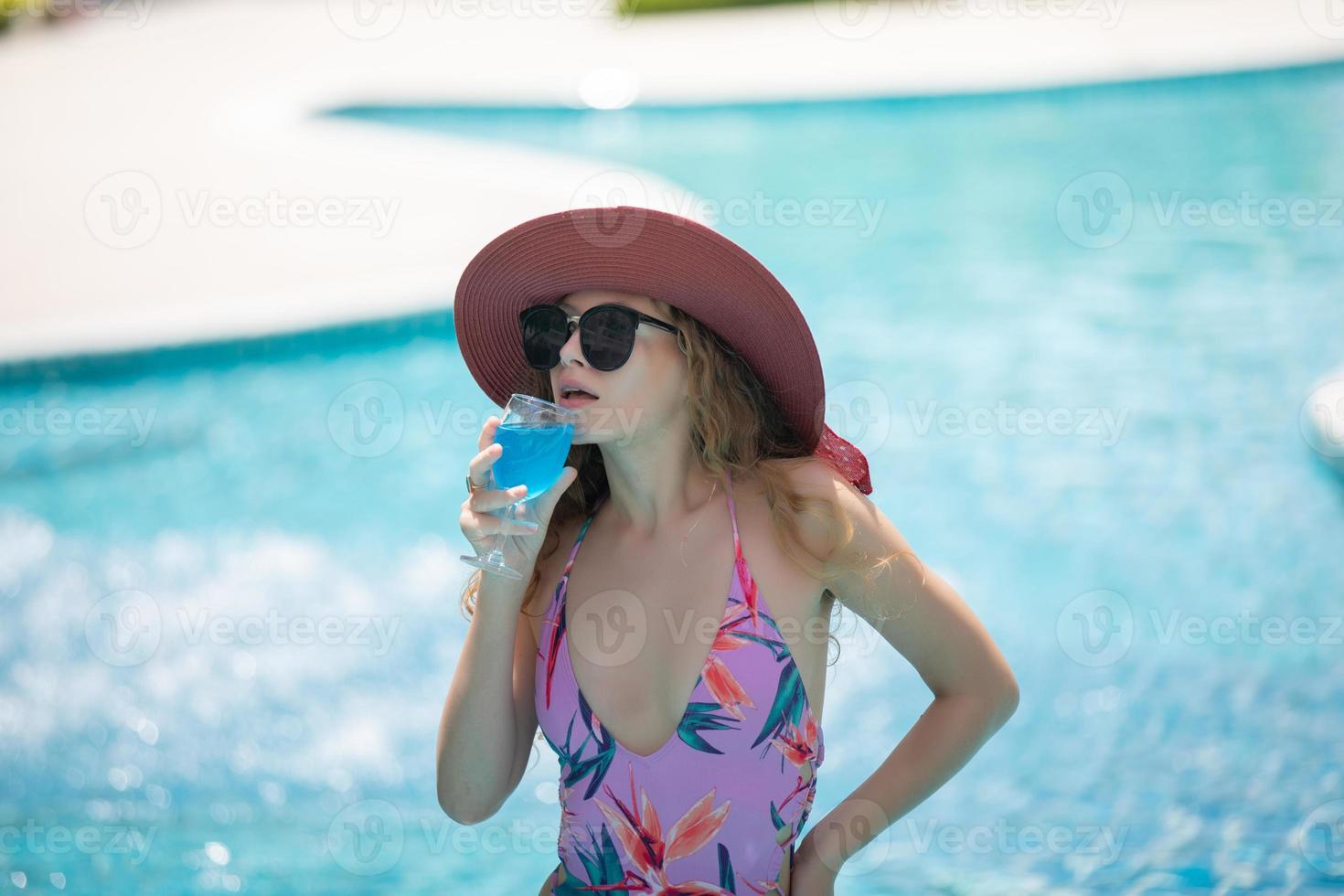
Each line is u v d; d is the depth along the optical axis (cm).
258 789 522
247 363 956
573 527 350
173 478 826
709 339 320
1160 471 776
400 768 538
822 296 1134
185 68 2219
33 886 451
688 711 300
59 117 1859
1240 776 501
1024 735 543
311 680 601
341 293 1014
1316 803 481
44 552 731
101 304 1030
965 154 1597
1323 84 1689
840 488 318
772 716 302
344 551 727
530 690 338
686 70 1978
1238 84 1702
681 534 319
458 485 807
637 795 304
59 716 574
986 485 773
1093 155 1538
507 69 2077
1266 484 748
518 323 344
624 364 306
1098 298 1088
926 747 313
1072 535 708
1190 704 554
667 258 308
